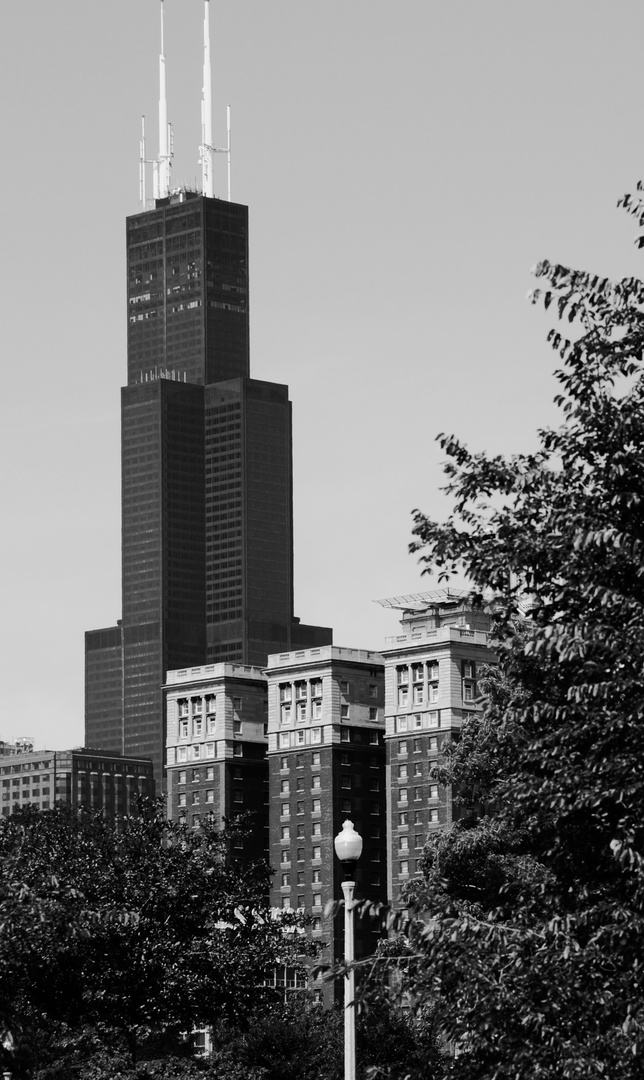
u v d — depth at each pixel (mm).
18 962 58469
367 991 40906
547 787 37625
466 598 40938
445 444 40219
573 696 37594
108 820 86312
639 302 39625
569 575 37500
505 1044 36719
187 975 79625
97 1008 77938
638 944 36281
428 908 39750
